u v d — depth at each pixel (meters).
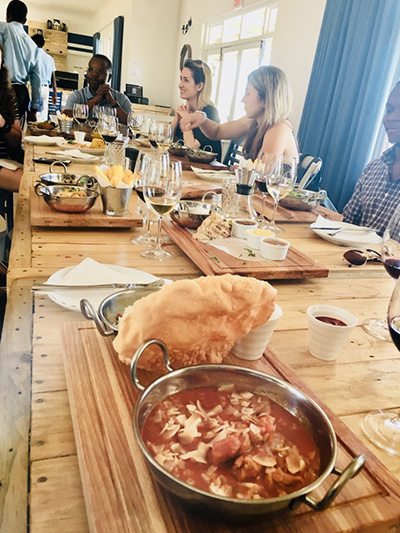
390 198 2.21
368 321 0.93
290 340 0.81
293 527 0.41
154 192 1.10
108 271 0.91
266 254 1.13
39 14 13.77
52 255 1.07
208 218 1.25
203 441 0.43
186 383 0.50
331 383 0.69
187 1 7.82
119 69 9.21
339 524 0.42
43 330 0.73
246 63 6.02
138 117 3.55
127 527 0.38
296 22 4.45
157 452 0.41
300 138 4.02
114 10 10.18
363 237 1.49
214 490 0.38
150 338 0.55
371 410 0.63
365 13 3.23
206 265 1.03
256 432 0.44
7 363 0.64
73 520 0.41
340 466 0.49
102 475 0.43
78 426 0.49
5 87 3.26
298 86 4.43
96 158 2.23
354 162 3.31
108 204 1.30
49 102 7.46
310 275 1.10
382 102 3.15
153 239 1.28
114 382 0.58
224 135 3.44
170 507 0.41
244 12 5.89
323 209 1.95
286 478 0.40
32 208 1.30
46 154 2.26
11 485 0.44
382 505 0.44
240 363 0.67
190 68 4.27
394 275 0.96
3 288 1.83
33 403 0.56
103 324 0.67
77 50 14.42
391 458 0.53
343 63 3.46
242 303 0.56
